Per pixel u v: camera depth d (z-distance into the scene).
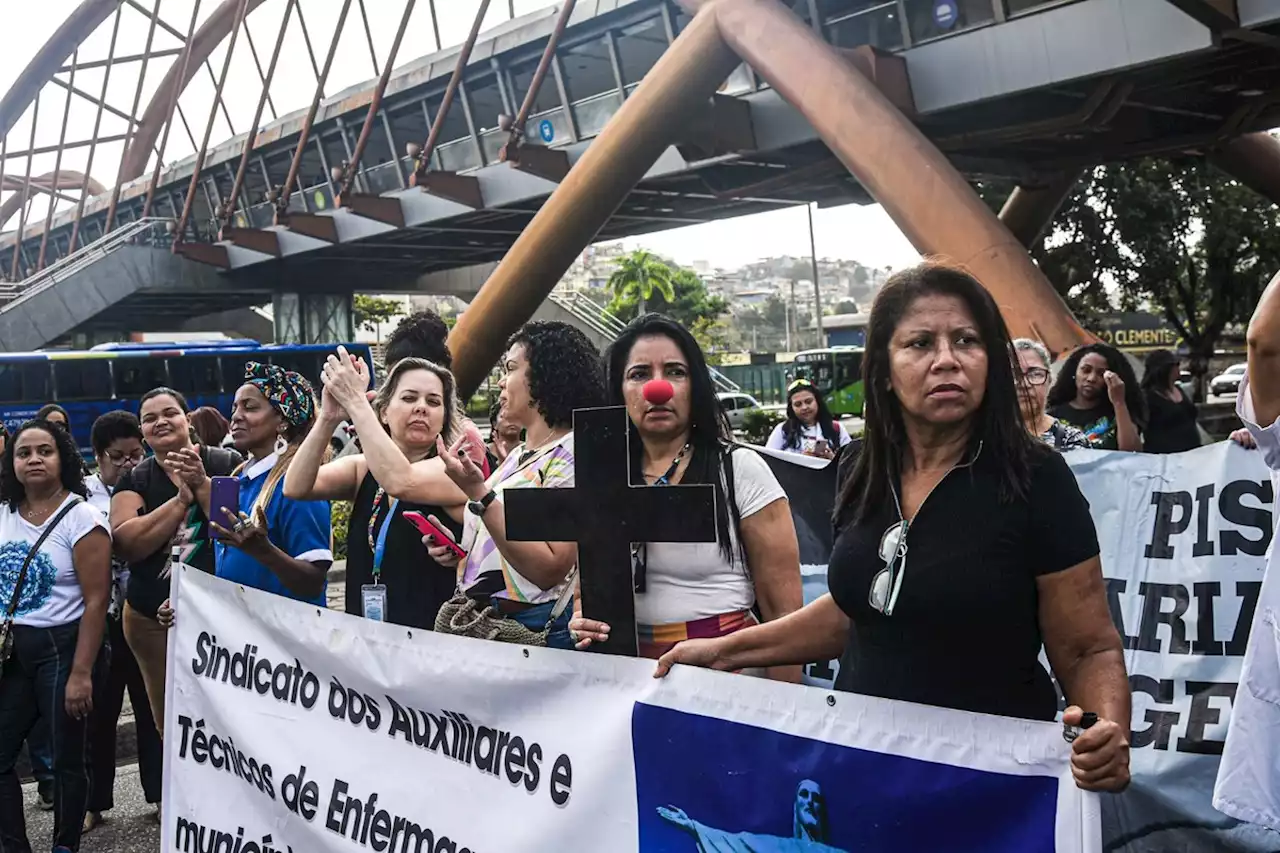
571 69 27.38
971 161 21.92
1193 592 3.62
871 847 2.21
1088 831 1.98
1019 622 2.26
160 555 4.84
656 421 3.10
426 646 2.91
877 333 2.38
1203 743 3.47
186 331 63.56
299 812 3.19
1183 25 13.93
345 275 45.12
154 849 4.89
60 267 41.28
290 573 4.26
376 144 35.78
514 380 3.58
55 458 4.55
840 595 2.46
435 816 2.90
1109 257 31.36
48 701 4.49
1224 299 34.50
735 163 22.02
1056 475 2.27
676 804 2.49
